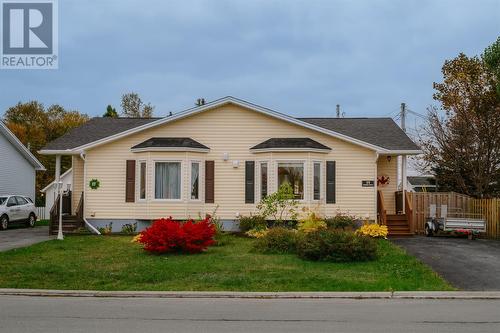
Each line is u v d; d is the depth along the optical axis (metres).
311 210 24.44
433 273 14.76
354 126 29.52
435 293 12.31
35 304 11.24
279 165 24.66
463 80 31.66
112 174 25.38
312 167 24.55
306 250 16.61
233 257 17.19
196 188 24.97
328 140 25.25
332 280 13.58
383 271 15.02
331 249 16.45
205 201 24.97
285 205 23.44
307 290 12.66
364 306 11.13
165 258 16.95
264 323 9.38
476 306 11.16
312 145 24.67
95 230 24.98
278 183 24.56
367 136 27.81
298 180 24.55
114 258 16.95
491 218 26.06
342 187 25.06
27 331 8.67
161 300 11.85
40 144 59.28
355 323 9.39
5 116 64.38
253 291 12.58
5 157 35.28
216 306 11.09
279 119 25.23
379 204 25.34
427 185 52.28
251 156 25.16
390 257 17.28
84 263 16.00
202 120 25.38
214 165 25.17
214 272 14.64
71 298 12.09
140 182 25.02
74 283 13.40
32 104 64.62
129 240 21.72
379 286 13.00
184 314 10.20
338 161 25.12
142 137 25.48
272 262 16.23
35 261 16.38
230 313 10.30
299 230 21.80
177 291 12.55
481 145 31.70
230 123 25.33
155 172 24.70
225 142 25.27
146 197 24.66
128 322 9.44
